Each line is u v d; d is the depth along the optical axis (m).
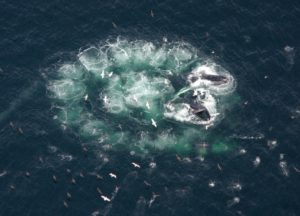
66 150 99.06
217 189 95.00
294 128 102.31
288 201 94.00
